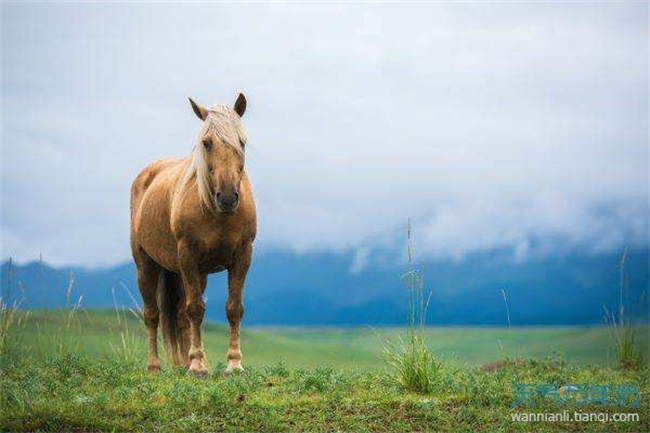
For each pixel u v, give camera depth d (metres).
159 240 11.69
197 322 10.82
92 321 14.52
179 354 11.81
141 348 13.10
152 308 12.15
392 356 9.83
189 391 8.91
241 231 10.75
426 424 8.20
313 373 9.93
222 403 8.55
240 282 10.95
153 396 8.93
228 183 9.92
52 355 11.63
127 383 9.91
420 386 9.45
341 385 9.41
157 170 12.70
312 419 8.25
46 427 8.00
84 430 7.98
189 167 10.91
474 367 11.80
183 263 10.78
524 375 11.05
